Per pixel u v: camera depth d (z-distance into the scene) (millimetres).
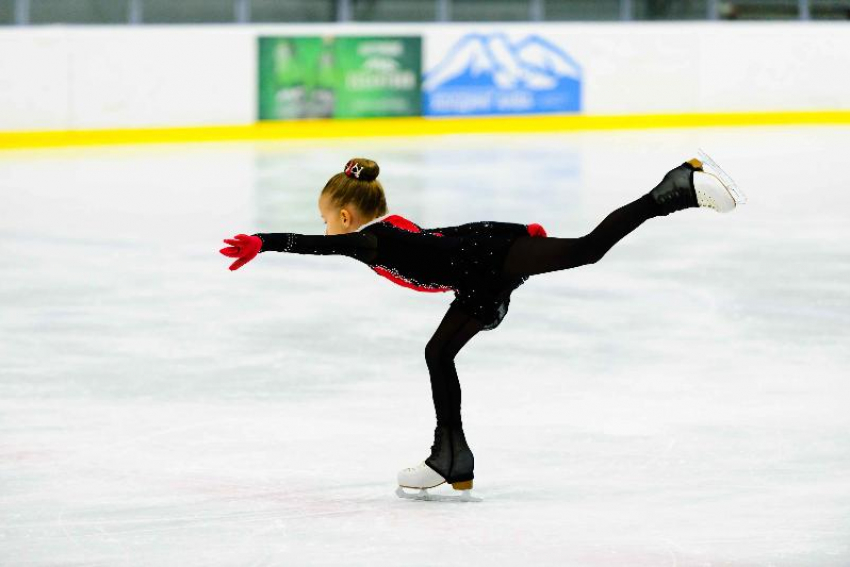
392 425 17312
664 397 18719
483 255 12977
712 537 12930
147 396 18906
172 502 14141
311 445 16375
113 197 41719
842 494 14367
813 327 23484
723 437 16688
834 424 17281
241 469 15375
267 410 18109
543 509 13859
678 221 37156
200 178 46438
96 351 21781
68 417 17766
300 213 38250
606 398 18688
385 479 14984
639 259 30797
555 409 18094
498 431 17016
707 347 21938
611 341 22406
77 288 27453
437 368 13727
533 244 12859
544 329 23375
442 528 13242
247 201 40781
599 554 12445
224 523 13430
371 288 27406
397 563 12227
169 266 30125
